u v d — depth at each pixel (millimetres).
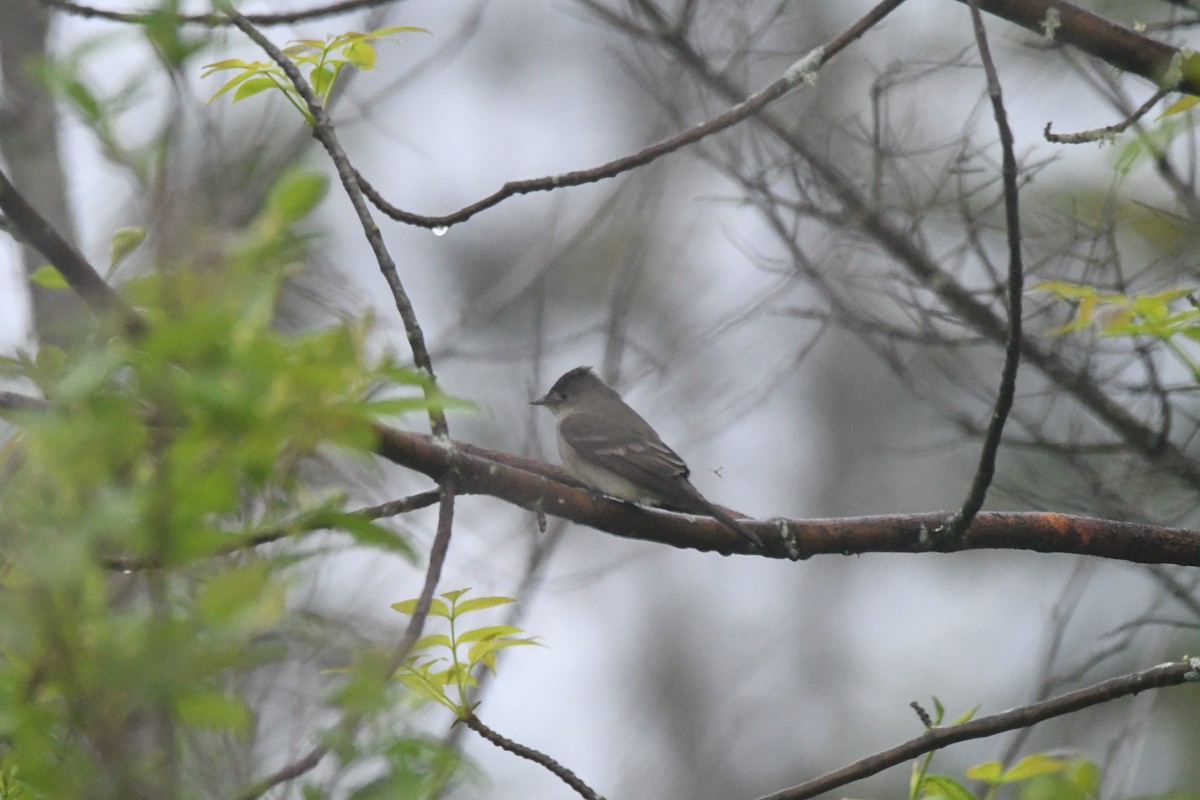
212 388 3297
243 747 5414
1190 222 9852
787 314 12164
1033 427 10883
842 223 11508
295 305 8422
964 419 11273
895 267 12234
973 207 12711
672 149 7137
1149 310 5906
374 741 3820
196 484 3422
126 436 3385
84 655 3553
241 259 3422
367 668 3699
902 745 6309
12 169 9633
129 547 3648
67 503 3463
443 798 4598
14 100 9617
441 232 6918
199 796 3891
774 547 7418
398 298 6422
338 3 8477
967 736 6270
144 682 3461
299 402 3406
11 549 3494
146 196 4109
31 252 8578
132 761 3703
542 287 12836
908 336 11391
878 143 11562
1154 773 13898
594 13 13164
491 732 5844
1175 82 7051
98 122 3988
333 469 5680
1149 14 10102
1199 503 10602
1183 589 10523
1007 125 5746
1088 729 15164
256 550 4086
